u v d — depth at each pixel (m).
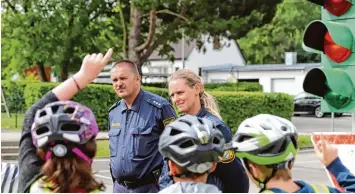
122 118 5.16
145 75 44.44
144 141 5.03
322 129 29.45
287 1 61.66
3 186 3.76
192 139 2.86
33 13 22.34
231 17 24.17
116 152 5.11
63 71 24.16
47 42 22.88
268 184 3.02
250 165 3.05
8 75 27.20
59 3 22.36
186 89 4.48
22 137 3.00
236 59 61.22
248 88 36.22
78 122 2.69
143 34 27.28
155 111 5.10
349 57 5.36
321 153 3.44
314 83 5.46
